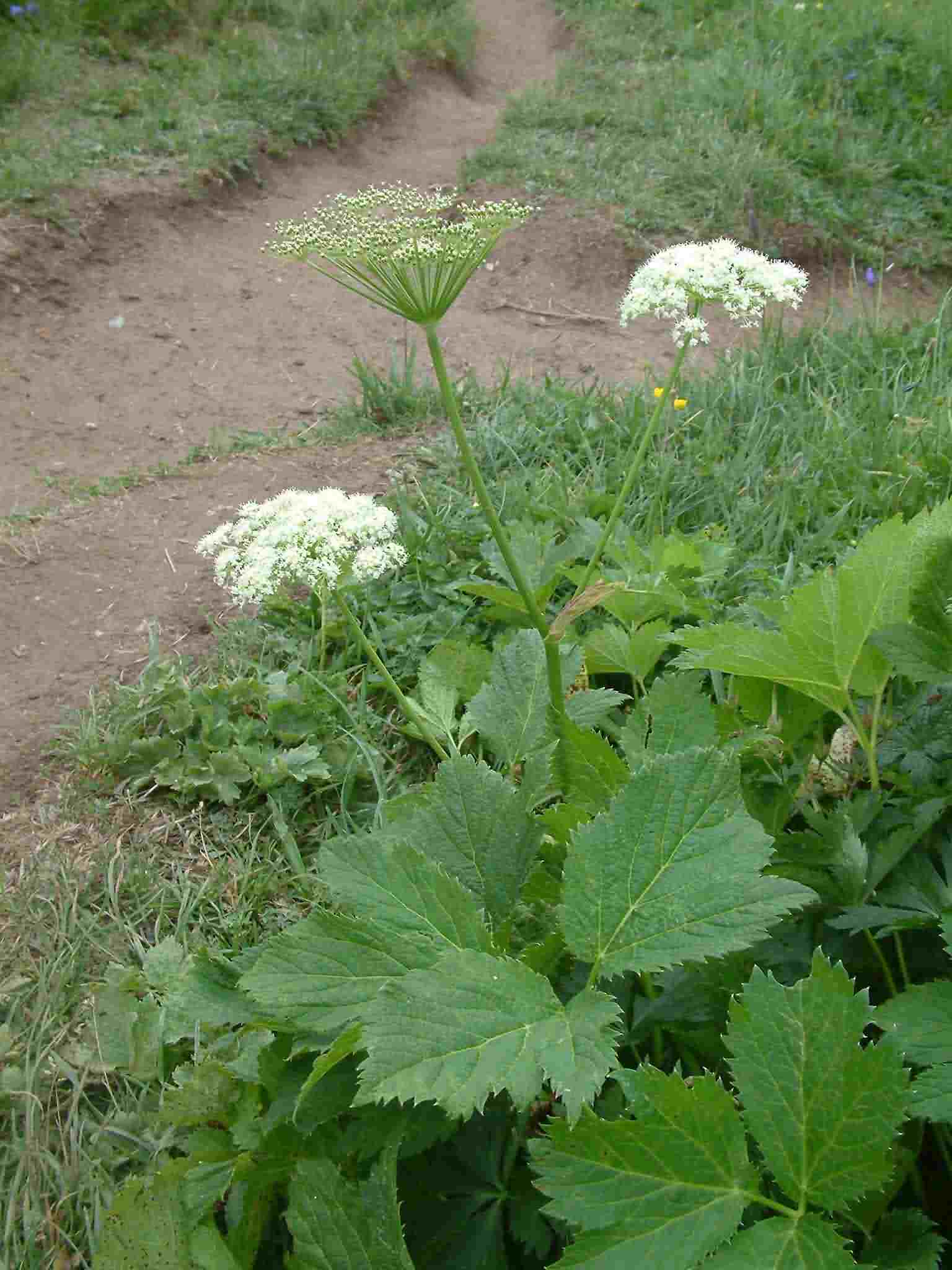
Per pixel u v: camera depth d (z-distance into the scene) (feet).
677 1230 3.59
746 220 22.63
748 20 33.06
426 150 29.04
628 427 13.56
